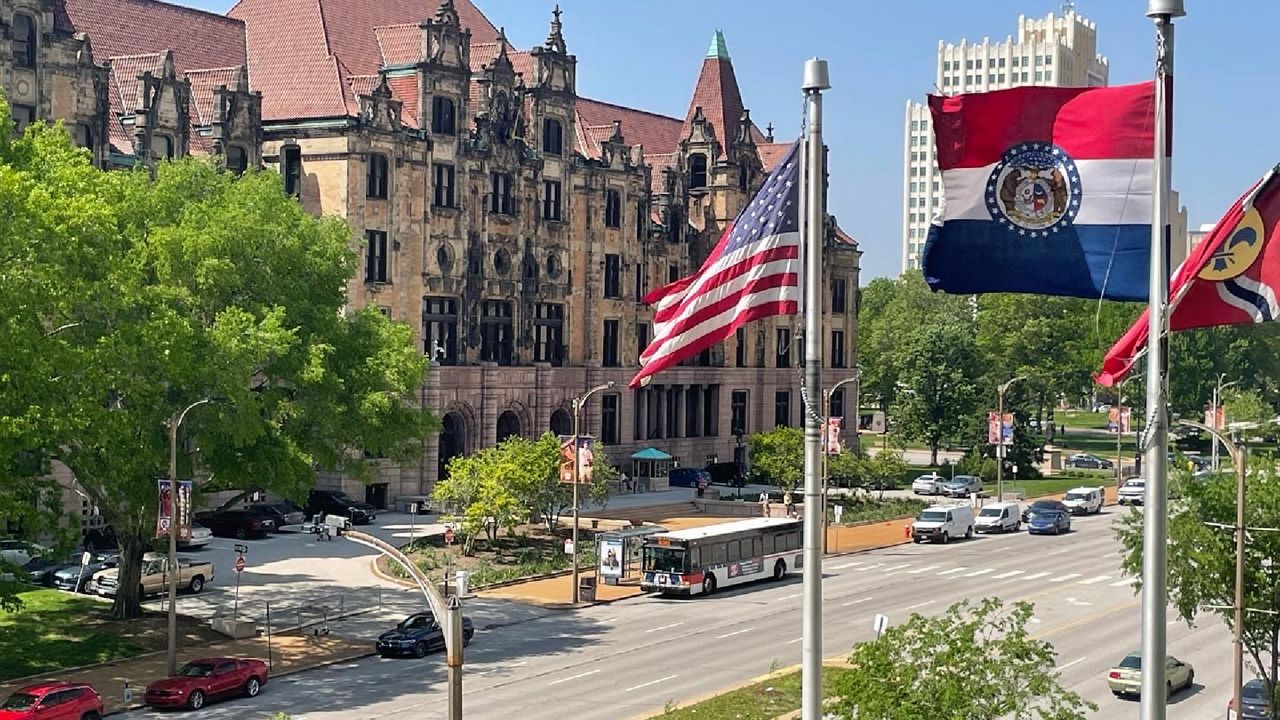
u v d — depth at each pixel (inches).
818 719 1011.9
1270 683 1993.1
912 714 1390.3
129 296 2336.4
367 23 4579.2
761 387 5777.6
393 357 2893.7
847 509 4687.5
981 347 7337.6
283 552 3513.8
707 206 5526.6
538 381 4722.0
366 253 4170.8
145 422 2409.0
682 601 3100.4
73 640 2485.2
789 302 1091.3
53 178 2373.3
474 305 4493.1
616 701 2103.8
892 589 3208.7
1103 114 1014.4
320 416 2753.4
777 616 2876.5
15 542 3031.5
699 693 2154.3
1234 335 7564.0
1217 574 1942.7
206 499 2719.0
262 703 2137.1
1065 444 7829.7
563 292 4874.5
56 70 3543.3
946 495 5172.2
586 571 3447.3
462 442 4488.2
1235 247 1024.9
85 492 2753.4
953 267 1039.0
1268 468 2037.4
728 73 5772.6
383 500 4232.3
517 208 4662.9
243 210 2760.8
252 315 2573.8
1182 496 2030.0
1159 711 908.0
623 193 5123.0
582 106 5531.5
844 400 6136.8
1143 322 1004.6
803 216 1093.8
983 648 1464.1
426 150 4320.9
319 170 4143.7
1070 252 1019.9
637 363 5201.8
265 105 4256.9
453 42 4421.8
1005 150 1029.2
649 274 5275.6
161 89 3789.4
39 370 2095.2
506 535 3826.3
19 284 2074.3
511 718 2000.5
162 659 2410.2
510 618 2869.1
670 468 5236.2
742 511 4544.8
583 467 3048.7
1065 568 3553.2
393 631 2516.0
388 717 2025.1
